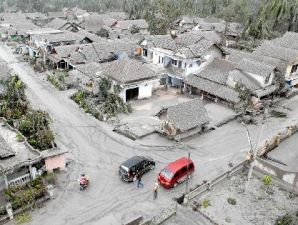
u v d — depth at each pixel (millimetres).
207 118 45531
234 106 53375
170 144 43000
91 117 49188
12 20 111562
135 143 42719
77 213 30312
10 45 90688
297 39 70312
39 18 122562
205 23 106188
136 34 93312
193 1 142625
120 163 38281
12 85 51562
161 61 64625
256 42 93688
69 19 124812
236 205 32781
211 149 42469
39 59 73375
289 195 34938
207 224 30000
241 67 56750
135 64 56969
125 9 141250
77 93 55875
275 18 99688
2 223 28516
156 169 37562
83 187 33188
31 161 31984
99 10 151000
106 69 57250
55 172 35688
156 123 48125
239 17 120062
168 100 57094
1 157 31297
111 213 30578
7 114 45656
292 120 52125
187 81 59219
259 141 43625
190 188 34656
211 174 37250
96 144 42000
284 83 59625
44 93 57469
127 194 33250
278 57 61906
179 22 110625
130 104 53781
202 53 61000
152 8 117375
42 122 42594
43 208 30656
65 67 69812
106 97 53531
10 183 31891
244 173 38281
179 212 31297
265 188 35781
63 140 42438
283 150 43781
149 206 31719
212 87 56406
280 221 30484
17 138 35719
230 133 46875
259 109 54281
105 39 82062
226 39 94125
